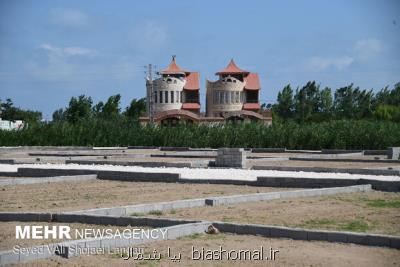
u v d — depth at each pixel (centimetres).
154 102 9156
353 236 1270
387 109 8356
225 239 1314
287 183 2281
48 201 1911
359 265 1092
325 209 1695
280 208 1717
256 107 9269
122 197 2006
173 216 1590
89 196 2033
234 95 9100
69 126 5894
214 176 2570
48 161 3641
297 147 5250
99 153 4519
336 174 2648
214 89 9169
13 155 4322
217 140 5444
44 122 5922
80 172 2656
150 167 3105
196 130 5591
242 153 3105
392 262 1112
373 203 1817
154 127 5841
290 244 1264
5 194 2078
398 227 1416
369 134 5066
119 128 5922
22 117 10825
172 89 9088
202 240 1303
